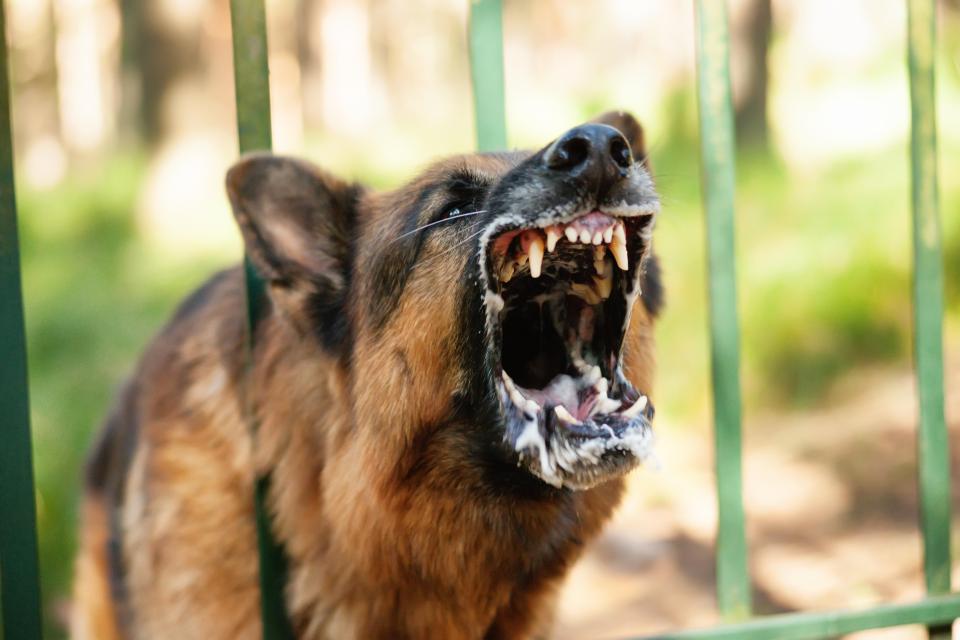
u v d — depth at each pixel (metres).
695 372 7.64
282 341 3.25
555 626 3.60
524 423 2.76
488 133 2.99
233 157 12.73
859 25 12.33
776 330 7.65
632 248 2.75
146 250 10.45
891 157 9.14
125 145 13.27
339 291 3.19
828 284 7.78
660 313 3.39
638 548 6.00
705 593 5.44
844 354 7.52
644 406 2.70
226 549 3.25
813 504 6.25
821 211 8.55
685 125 11.28
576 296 3.08
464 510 2.95
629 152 2.60
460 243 2.87
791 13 12.84
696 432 7.38
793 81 11.85
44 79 21.75
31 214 11.23
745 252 8.40
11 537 2.48
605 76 16.39
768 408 7.36
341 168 11.70
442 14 22.58
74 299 9.27
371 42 22.30
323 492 3.10
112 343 8.65
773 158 10.25
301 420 3.16
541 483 2.90
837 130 10.53
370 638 3.12
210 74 18.84
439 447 2.92
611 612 5.29
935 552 3.12
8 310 2.46
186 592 3.32
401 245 2.99
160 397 3.60
